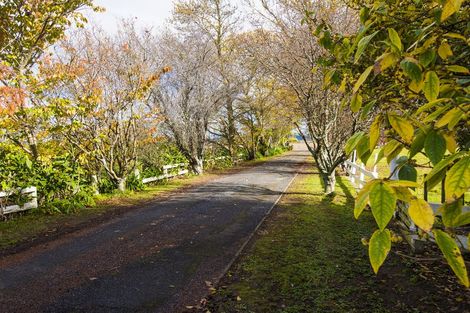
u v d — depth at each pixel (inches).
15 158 344.5
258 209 355.3
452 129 37.2
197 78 670.5
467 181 26.9
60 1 402.6
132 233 279.0
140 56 487.2
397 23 60.9
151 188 521.3
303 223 286.0
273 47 385.4
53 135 420.8
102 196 434.3
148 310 152.9
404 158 42.0
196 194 459.8
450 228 36.5
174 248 237.3
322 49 320.8
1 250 242.2
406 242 224.1
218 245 240.4
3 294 173.2
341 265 192.2
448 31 49.8
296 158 1155.3
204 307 151.6
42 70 396.8
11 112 313.7
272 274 183.8
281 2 368.8
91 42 464.4
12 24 393.1
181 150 693.9
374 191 27.9
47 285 182.5
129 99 446.0
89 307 157.3
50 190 364.5
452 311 141.9
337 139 393.7
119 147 468.1
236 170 779.4
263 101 992.2
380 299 153.4
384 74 69.8
